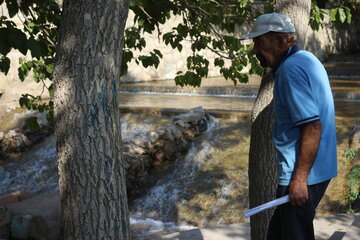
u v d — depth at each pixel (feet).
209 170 41.96
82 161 12.21
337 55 102.01
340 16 23.06
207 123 47.88
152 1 21.88
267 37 11.43
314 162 10.95
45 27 21.81
